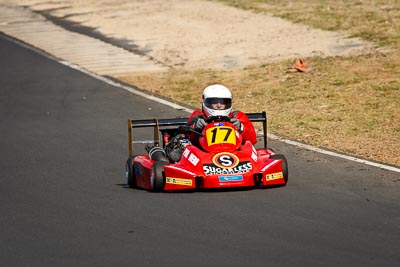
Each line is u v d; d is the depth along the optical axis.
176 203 41.19
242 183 42.69
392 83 79.31
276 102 75.81
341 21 113.56
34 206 42.75
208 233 35.44
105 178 49.81
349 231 35.19
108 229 37.00
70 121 71.31
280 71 89.75
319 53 97.06
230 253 32.44
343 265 30.56
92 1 150.00
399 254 31.77
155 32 119.19
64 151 59.44
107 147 60.47
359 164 51.06
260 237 34.53
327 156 53.94
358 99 74.00
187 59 101.56
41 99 82.31
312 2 131.75
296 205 40.06
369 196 42.12
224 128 45.56
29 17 139.38
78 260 32.53
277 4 133.12
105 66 99.94
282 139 60.72
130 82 90.00
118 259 32.38
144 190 45.41
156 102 79.06
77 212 40.78
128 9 139.38
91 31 123.88
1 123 71.62
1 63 104.31
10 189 47.69
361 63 89.56
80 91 85.88
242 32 114.12
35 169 53.56
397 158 52.78
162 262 31.66
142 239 35.03
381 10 118.69
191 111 74.38
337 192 43.12
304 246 33.06
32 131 67.62
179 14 131.50
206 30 117.69
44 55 108.44
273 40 107.19
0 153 59.66
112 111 75.25
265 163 43.94
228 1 140.00
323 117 67.88
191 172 43.06
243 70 92.44
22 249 34.50
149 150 48.56
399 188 44.09
